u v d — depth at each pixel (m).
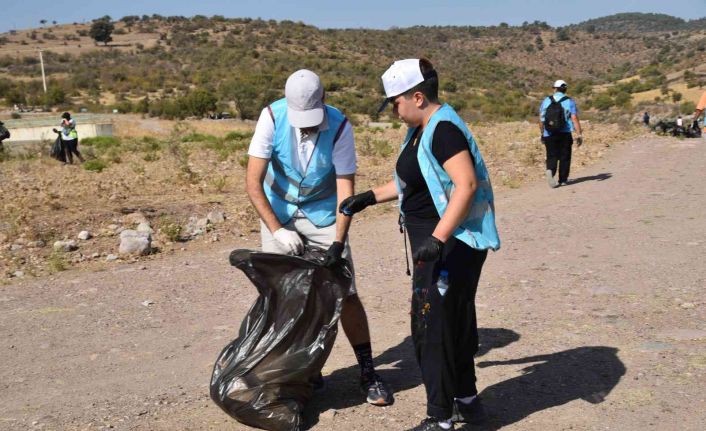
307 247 4.19
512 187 12.58
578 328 5.28
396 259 7.84
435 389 3.53
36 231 9.31
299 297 3.90
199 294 6.81
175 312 6.29
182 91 124.81
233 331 5.76
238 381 3.84
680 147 16.89
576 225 9.00
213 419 4.08
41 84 121.38
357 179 13.52
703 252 7.26
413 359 4.90
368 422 3.96
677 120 22.44
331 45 190.62
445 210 3.44
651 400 4.04
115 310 6.39
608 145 18.11
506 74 182.38
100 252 8.57
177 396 4.46
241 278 7.31
